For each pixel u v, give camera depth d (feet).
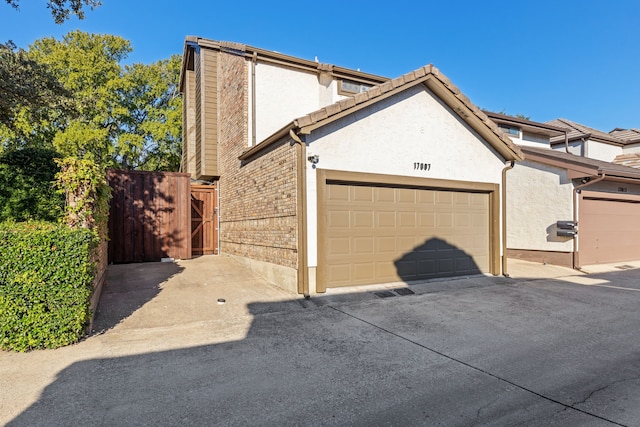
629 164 62.44
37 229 14.66
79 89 70.69
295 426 9.46
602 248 39.81
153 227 33.91
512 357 14.30
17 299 13.89
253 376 12.50
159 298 21.62
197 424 9.52
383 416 9.94
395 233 27.17
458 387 11.72
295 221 23.36
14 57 26.91
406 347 15.37
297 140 22.98
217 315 19.36
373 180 25.79
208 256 37.88
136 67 84.79
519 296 24.80
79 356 13.91
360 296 23.47
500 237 31.78
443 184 29.01
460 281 28.71
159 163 87.66
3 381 11.80
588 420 9.70
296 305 21.36
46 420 9.61
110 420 9.65
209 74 40.37
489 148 31.68
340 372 12.87
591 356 14.43
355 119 25.25
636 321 19.31
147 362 13.56
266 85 36.73
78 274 14.93
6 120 31.32
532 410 10.25
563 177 37.99
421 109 28.19
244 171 32.81
